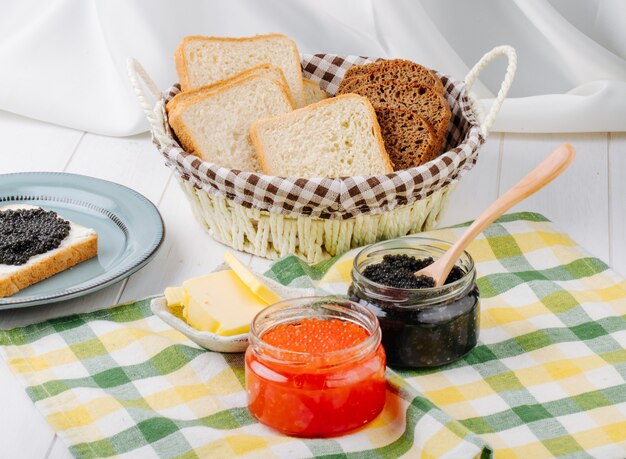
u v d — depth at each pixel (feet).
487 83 4.97
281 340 3.28
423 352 3.41
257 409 3.27
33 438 3.28
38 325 3.57
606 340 3.52
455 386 3.39
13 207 4.01
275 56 4.22
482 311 3.64
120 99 4.66
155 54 4.72
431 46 4.77
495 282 3.75
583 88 4.60
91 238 3.85
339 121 3.92
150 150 4.57
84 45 4.70
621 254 3.96
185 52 4.13
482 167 4.42
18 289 3.72
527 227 3.95
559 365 3.44
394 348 3.42
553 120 4.55
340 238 3.81
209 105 3.95
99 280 3.67
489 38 4.91
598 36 4.85
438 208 3.92
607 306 3.65
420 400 3.24
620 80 4.69
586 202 4.21
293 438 3.23
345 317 3.35
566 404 3.32
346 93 4.13
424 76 4.10
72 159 4.50
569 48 4.73
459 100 4.09
